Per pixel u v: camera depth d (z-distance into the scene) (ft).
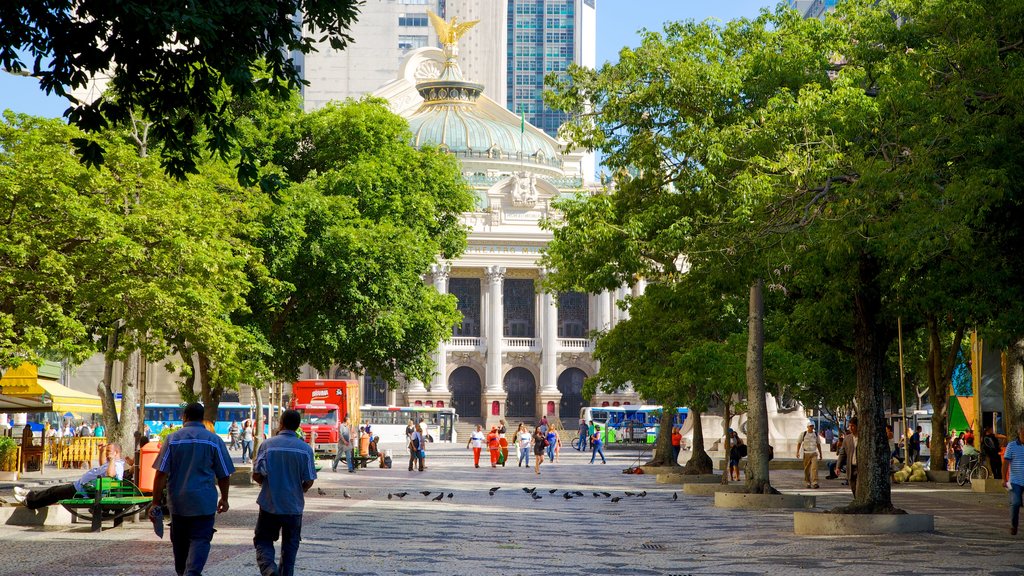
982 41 81.25
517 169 541.34
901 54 92.73
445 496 128.36
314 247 138.82
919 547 69.72
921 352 197.67
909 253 75.05
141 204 98.89
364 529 83.76
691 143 98.27
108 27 48.44
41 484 141.38
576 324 542.57
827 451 238.27
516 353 522.06
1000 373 156.25
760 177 85.15
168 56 50.57
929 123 80.64
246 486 138.62
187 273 100.89
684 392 157.58
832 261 81.00
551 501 120.88
